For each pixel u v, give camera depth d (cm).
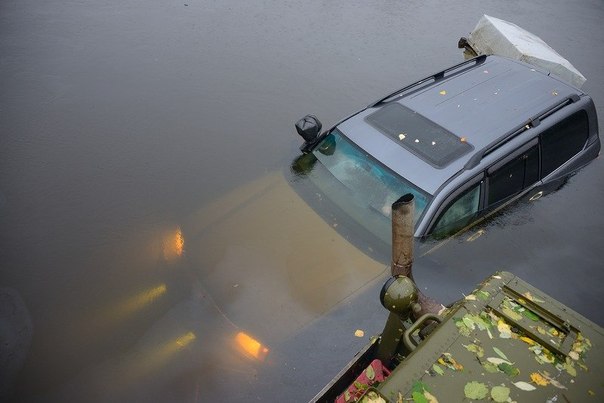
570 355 209
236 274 433
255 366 378
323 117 704
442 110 520
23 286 443
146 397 360
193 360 381
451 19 1046
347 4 1071
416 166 474
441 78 576
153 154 617
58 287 443
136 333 402
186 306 416
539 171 545
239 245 458
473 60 611
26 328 406
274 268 436
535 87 563
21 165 583
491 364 204
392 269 300
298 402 360
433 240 464
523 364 205
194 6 1002
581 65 903
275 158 617
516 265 480
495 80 570
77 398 359
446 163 470
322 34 934
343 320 402
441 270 456
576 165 597
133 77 764
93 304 427
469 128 499
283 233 467
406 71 834
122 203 539
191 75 781
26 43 823
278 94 751
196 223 492
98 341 398
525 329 220
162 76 773
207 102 723
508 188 514
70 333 404
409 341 239
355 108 730
